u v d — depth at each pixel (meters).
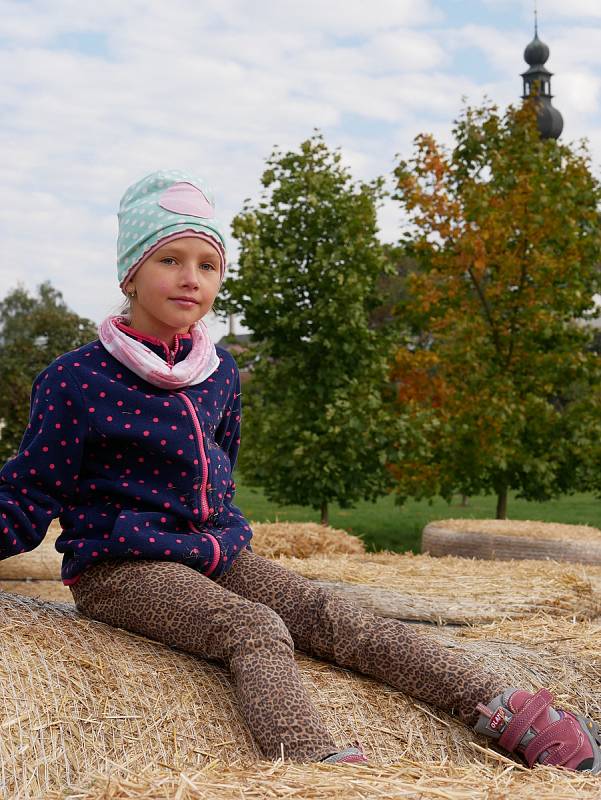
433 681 2.49
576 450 9.98
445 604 3.67
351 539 7.21
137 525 2.53
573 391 10.46
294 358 9.70
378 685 2.57
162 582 2.46
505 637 3.25
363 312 9.86
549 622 3.48
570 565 5.27
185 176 2.76
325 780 1.74
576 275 10.14
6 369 15.66
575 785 1.83
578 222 10.54
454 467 10.08
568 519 15.41
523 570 4.75
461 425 9.85
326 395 9.80
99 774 1.84
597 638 3.25
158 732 2.13
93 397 2.58
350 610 2.62
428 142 10.52
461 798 1.66
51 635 2.34
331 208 9.79
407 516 15.27
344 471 9.74
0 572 5.42
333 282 9.46
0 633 2.29
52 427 2.55
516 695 2.38
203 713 2.24
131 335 2.71
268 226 9.91
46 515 2.55
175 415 2.63
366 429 9.48
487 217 10.05
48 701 2.07
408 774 1.85
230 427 3.01
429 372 11.34
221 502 2.74
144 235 2.65
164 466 2.62
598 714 2.77
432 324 10.40
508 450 9.81
